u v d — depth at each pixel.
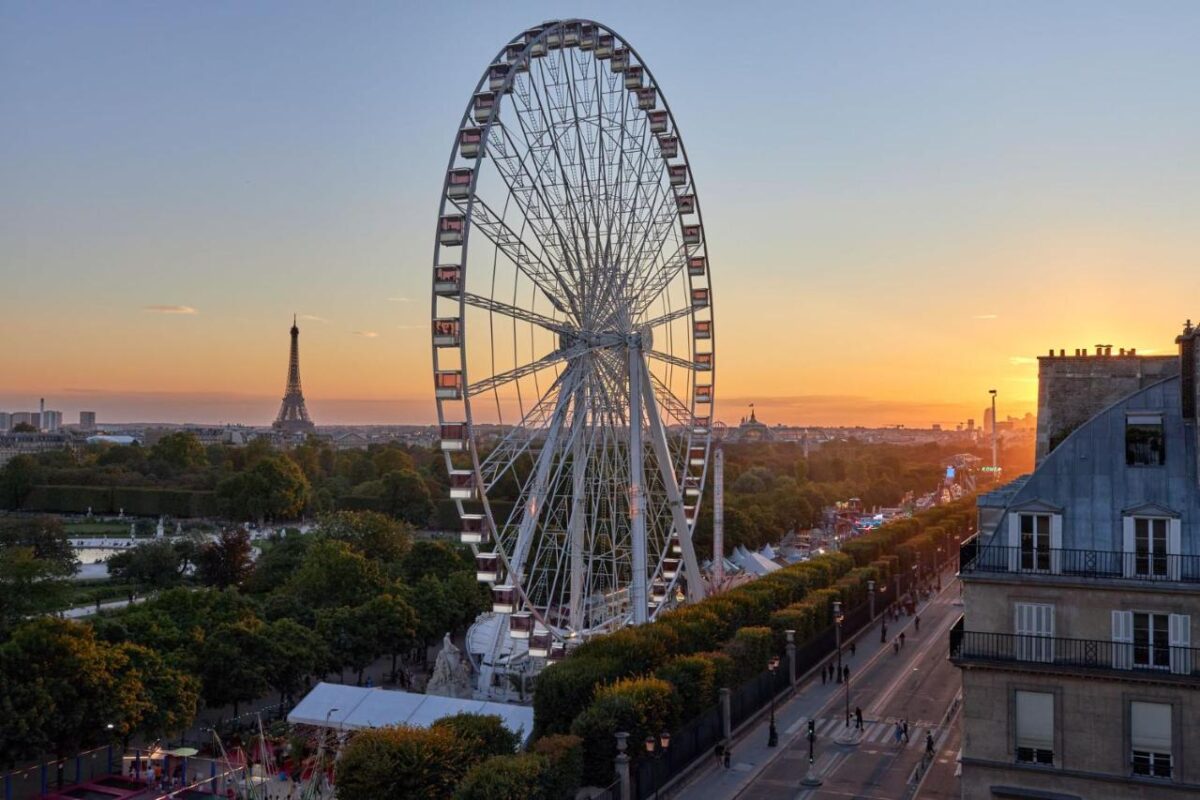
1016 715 65.38
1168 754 62.34
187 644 120.81
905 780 100.19
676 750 99.19
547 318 120.25
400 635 141.38
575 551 124.94
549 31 122.38
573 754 83.88
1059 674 64.00
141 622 121.00
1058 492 68.06
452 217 110.31
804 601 149.12
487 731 88.50
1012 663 64.94
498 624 144.62
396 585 162.25
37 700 94.06
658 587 148.88
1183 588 62.44
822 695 133.75
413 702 105.19
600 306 125.69
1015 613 66.31
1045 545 67.25
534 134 120.69
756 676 122.56
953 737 114.56
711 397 148.12
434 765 80.88
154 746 105.75
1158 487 66.44
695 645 119.19
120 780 100.06
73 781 100.81
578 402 124.31
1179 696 61.91
